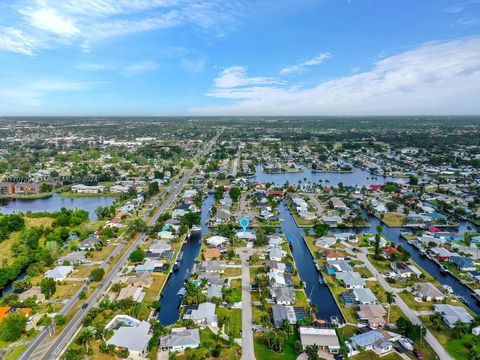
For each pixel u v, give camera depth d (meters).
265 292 158.75
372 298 152.62
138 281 166.12
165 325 138.88
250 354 120.88
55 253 198.62
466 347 124.69
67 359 112.06
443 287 166.62
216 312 144.75
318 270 185.50
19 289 161.50
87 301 152.62
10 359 116.62
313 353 117.06
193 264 196.12
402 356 120.94
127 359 118.06
